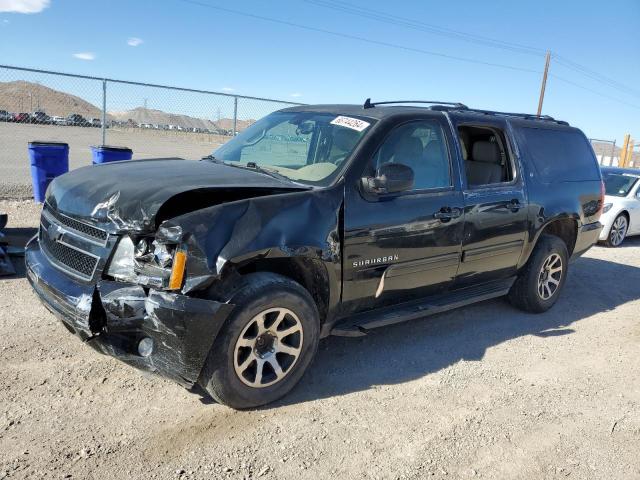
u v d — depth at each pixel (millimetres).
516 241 5055
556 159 5652
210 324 2979
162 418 3186
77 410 3184
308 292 3523
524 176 5148
